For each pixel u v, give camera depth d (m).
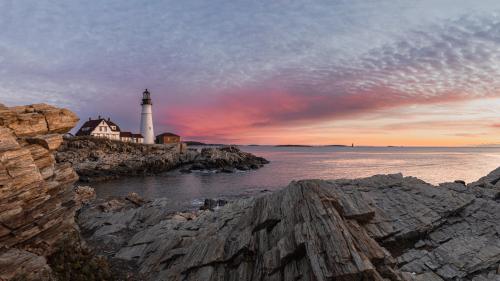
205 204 38.31
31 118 16.17
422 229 19.22
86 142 85.69
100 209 28.88
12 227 13.16
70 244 16.12
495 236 18.86
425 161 130.38
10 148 13.74
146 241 20.17
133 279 16.31
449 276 16.05
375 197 22.78
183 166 94.00
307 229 14.98
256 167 97.44
